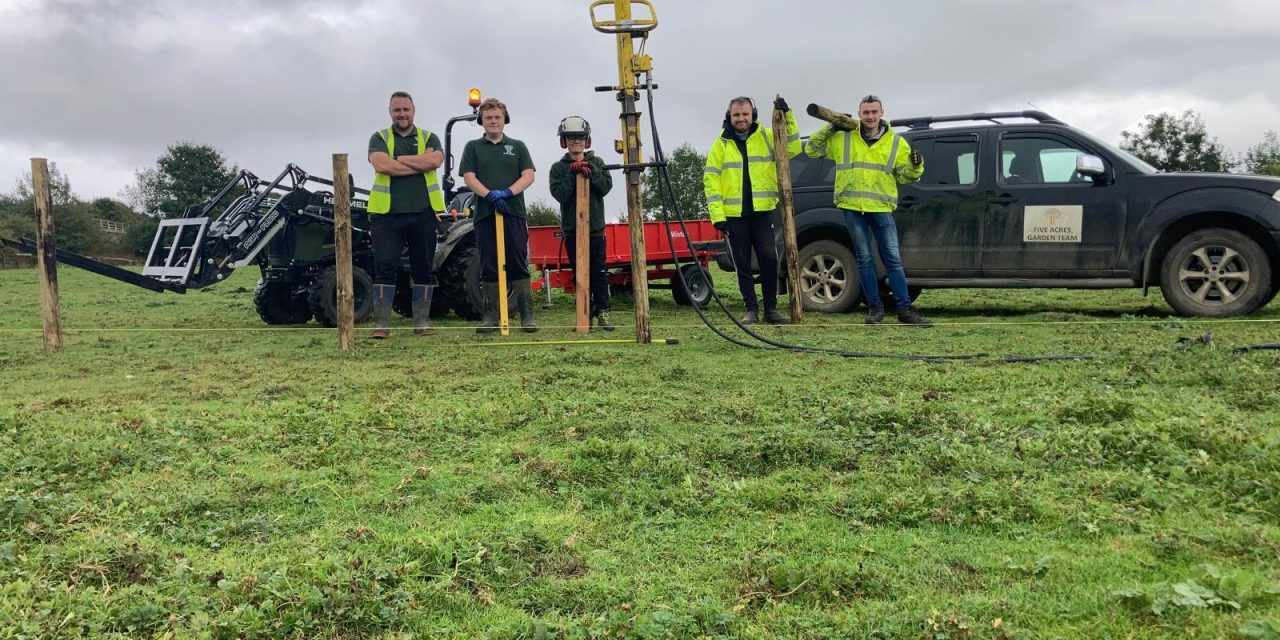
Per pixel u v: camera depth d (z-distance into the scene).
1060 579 2.30
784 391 4.86
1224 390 4.40
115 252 55.09
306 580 2.31
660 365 5.93
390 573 2.36
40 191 7.42
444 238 10.16
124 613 2.11
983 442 3.58
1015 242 8.71
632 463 3.41
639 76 7.07
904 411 4.00
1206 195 7.98
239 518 2.92
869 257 8.09
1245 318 7.68
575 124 8.36
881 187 7.89
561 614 2.25
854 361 5.95
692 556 2.58
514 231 8.08
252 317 11.41
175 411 4.65
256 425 4.22
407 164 7.84
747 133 8.20
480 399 4.78
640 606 2.25
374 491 3.23
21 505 2.80
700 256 11.96
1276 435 3.38
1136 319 7.88
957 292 12.20
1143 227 8.23
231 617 2.12
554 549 2.63
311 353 7.06
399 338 8.04
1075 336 6.86
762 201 8.15
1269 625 1.89
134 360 6.86
